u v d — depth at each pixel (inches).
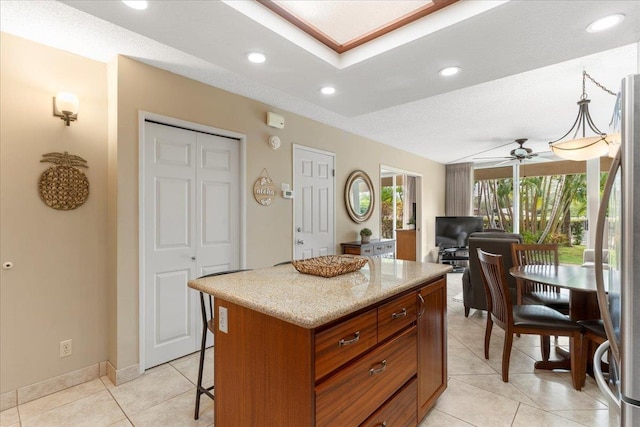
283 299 53.8
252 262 129.0
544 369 98.9
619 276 34.7
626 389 33.2
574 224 247.0
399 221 326.3
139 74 98.0
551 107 141.4
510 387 89.3
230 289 61.1
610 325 36.7
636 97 32.3
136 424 74.8
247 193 127.8
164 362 104.8
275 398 50.9
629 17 62.2
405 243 283.3
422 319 73.4
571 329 87.7
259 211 132.4
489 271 99.1
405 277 72.2
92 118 95.6
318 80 92.6
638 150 32.1
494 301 100.7
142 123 98.4
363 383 54.5
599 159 220.8
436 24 68.2
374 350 57.5
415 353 70.3
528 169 267.9
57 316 89.6
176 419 76.5
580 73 107.7
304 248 153.3
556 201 254.8
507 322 91.7
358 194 190.4
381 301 59.7
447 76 89.8
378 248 183.2
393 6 68.7
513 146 223.3
